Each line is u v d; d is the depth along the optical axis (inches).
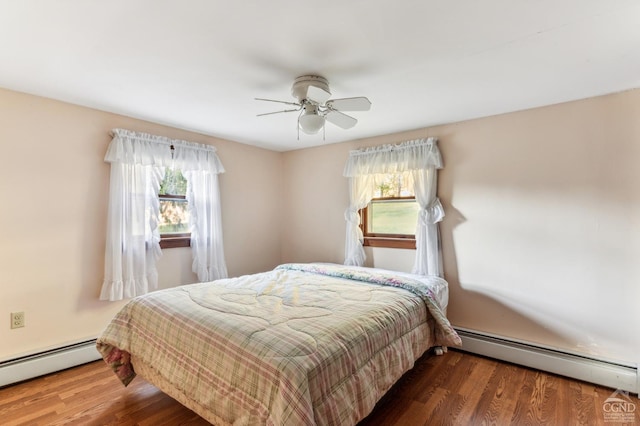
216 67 78.0
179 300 84.1
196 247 133.2
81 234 105.3
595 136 95.4
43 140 98.0
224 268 140.9
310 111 87.6
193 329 70.6
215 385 62.4
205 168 136.5
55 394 86.6
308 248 167.2
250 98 98.7
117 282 107.3
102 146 110.2
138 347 80.4
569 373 96.1
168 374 71.4
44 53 71.4
